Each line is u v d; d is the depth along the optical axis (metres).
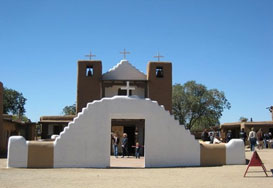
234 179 13.91
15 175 15.16
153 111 19.08
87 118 18.55
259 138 33.59
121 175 15.33
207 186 12.20
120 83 32.66
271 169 16.97
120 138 30.06
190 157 19.20
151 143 18.94
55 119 41.56
